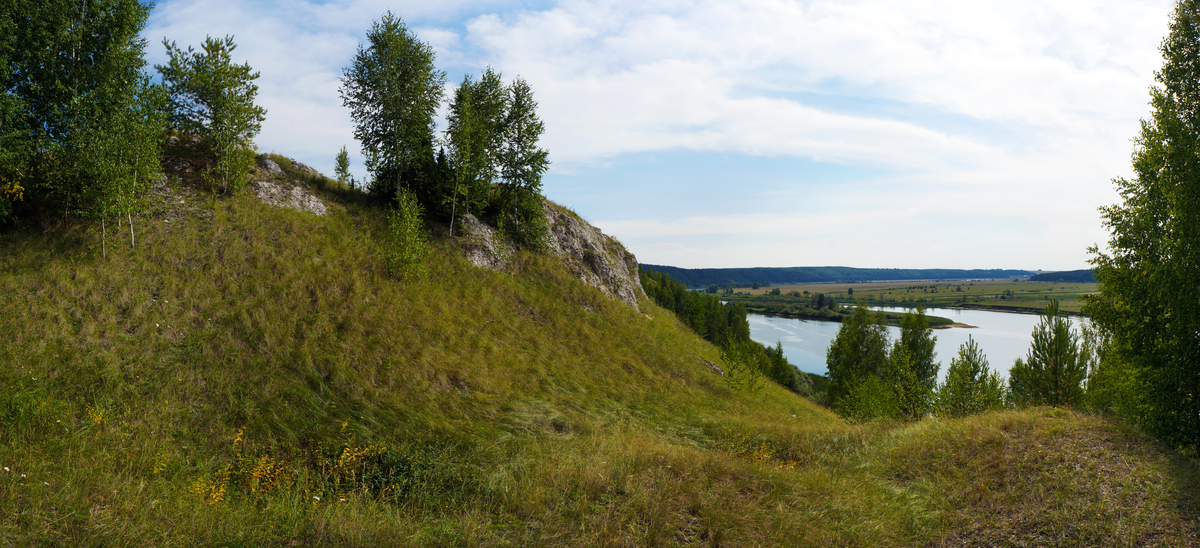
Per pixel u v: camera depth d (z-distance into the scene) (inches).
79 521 285.9
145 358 487.8
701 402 753.0
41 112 687.1
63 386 429.7
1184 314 430.9
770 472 415.2
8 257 580.4
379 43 963.3
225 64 838.5
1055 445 423.2
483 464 413.4
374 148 995.3
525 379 658.2
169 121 806.5
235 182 810.8
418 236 844.6
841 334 1396.4
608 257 1309.1
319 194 952.9
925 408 745.6
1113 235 496.1
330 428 450.9
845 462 482.9
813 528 335.6
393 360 581.0
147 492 332.8
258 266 690.8
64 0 689.6
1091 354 661.9
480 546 299.9
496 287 903.7
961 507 363.3
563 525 325.1
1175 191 444.8
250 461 398.3
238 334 557.0
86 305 538.6
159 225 697.0
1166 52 485.7
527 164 1088.8
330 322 625.0
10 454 341.1
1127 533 299.9
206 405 447.5
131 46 760.3
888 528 341.7
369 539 296.4
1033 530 320.8
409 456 413.7
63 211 652.7
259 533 297.3
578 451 449.1
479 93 1087.0
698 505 354.3
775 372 1761.8
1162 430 442.3
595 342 856.3
